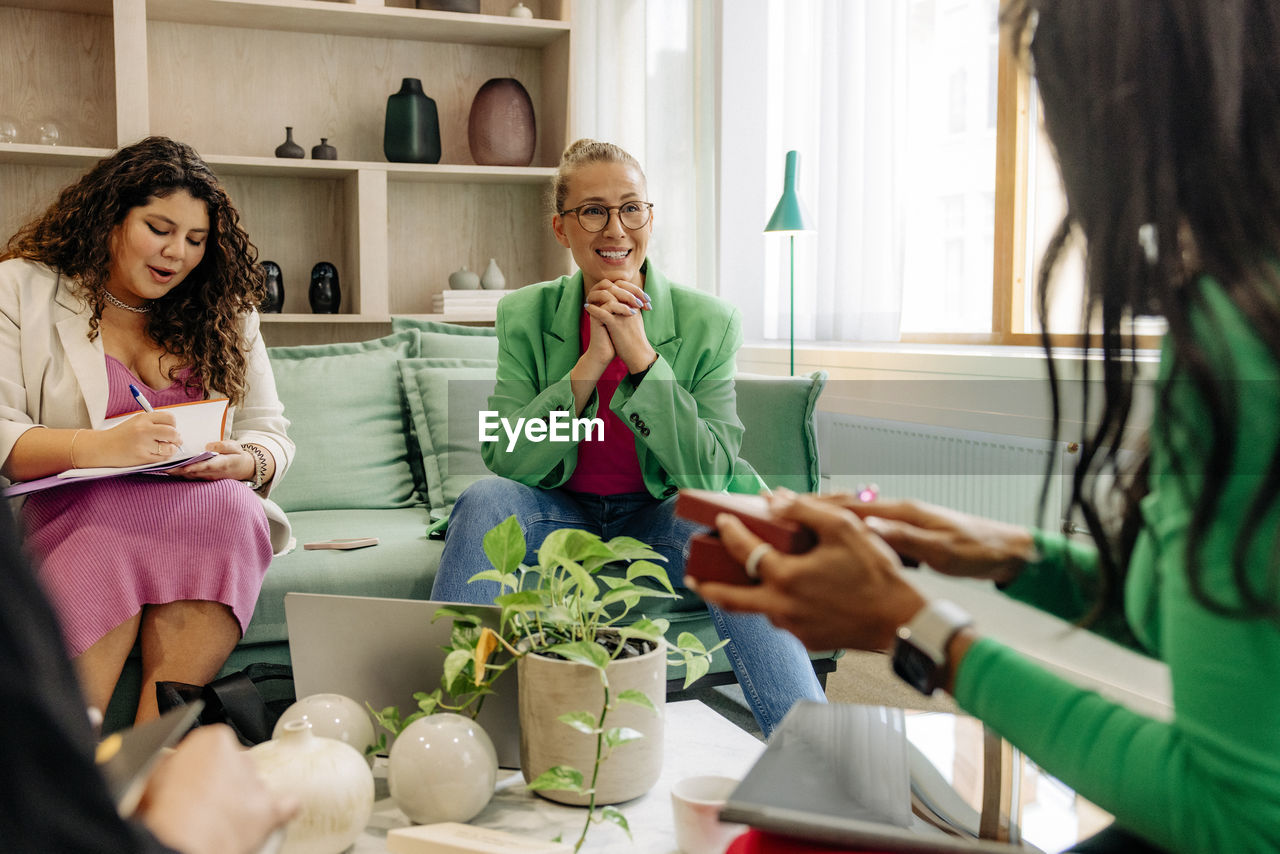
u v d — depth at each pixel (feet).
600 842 3.32
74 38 10.27
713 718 4.37
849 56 9.62
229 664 6.16
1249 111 1.92
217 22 10.74
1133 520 2.42
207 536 5.67
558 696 3.51
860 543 2.29
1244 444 1.90
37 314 6.10
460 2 10.94
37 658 1.36
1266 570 1.87
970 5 9.15
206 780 1.95
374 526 7.32
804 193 10.61
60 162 10.07
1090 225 2.11
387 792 3.76
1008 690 2.27
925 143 9.54
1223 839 1.98
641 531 6.57
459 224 11.81
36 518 5.60
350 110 11.36
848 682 8.30
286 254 11.23
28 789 1.33
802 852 2.22
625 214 6.52
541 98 12.01
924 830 2.33
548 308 7.01
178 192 6.10
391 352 8.66
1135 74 1.98
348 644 4.01
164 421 5.73
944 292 9.74
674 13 11.49
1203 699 1.99
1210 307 1.94
